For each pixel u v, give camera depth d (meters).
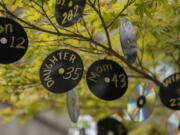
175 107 2.40
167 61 3.63
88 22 2.24
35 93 3.35
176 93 2.39
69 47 2.34
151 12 2.32
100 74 1.96
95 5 2.10
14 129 6.42
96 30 2.39
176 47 2.65
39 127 6.96
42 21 2.13
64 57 1.87
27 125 6.69
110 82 1.98
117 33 2.47
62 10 1.82
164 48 2.68
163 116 4.32
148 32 2.60
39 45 2.26
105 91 1.96
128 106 2.42
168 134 3.13
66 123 7.47
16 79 2.54
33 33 2.23
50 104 3.94
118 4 2.24
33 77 2.58
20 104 3.73
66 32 2.20
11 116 3.89
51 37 2.22
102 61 1.97
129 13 2.39
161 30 2.46
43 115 6.93
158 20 2.60
